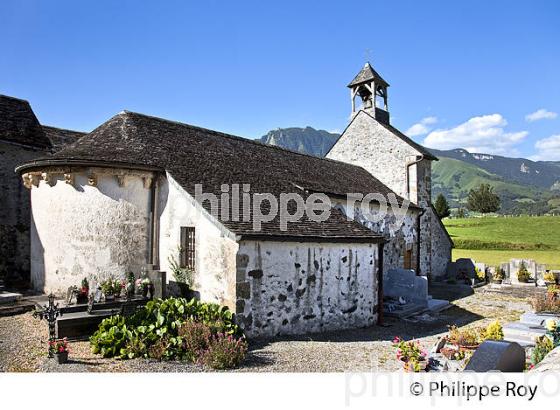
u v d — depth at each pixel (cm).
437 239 2658
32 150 1586
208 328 873
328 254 1261
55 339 828
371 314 1400
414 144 2580
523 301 1945
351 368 851
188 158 1338
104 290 1012
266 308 1079
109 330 849
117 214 1180
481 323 1490
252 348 960
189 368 768
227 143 1689
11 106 1664
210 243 1080
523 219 6425
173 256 1177
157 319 894
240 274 1020
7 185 1512
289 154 2005
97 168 1155
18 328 975
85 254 1178
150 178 1214
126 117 1420
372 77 2623
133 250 1198
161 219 1226
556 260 3416
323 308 1237
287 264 1139
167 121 1573
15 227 1517
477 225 6159
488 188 9138
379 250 1460
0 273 1471
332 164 2241
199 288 1102
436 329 1380
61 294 1198
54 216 1227
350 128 2689
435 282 2517
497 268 2434
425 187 2522
